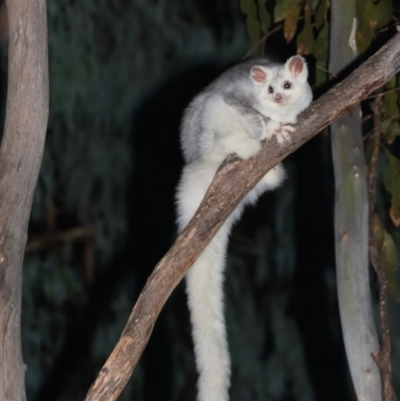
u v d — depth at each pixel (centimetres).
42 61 587
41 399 1245
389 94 787
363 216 672
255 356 1252
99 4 1243
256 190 793
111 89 1259
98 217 1295
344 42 727
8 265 575
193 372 1256
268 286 1322
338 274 671
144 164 1304
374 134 751
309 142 1308
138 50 1270
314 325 1301
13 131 585
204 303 712
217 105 728
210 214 613
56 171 1288
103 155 1284
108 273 1325
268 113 723
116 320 1279
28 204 589
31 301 1245
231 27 1304
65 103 1196
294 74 728
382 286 677
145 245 1331
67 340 1273
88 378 1262
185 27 1297
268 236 1320
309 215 1317
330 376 1294
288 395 1258
